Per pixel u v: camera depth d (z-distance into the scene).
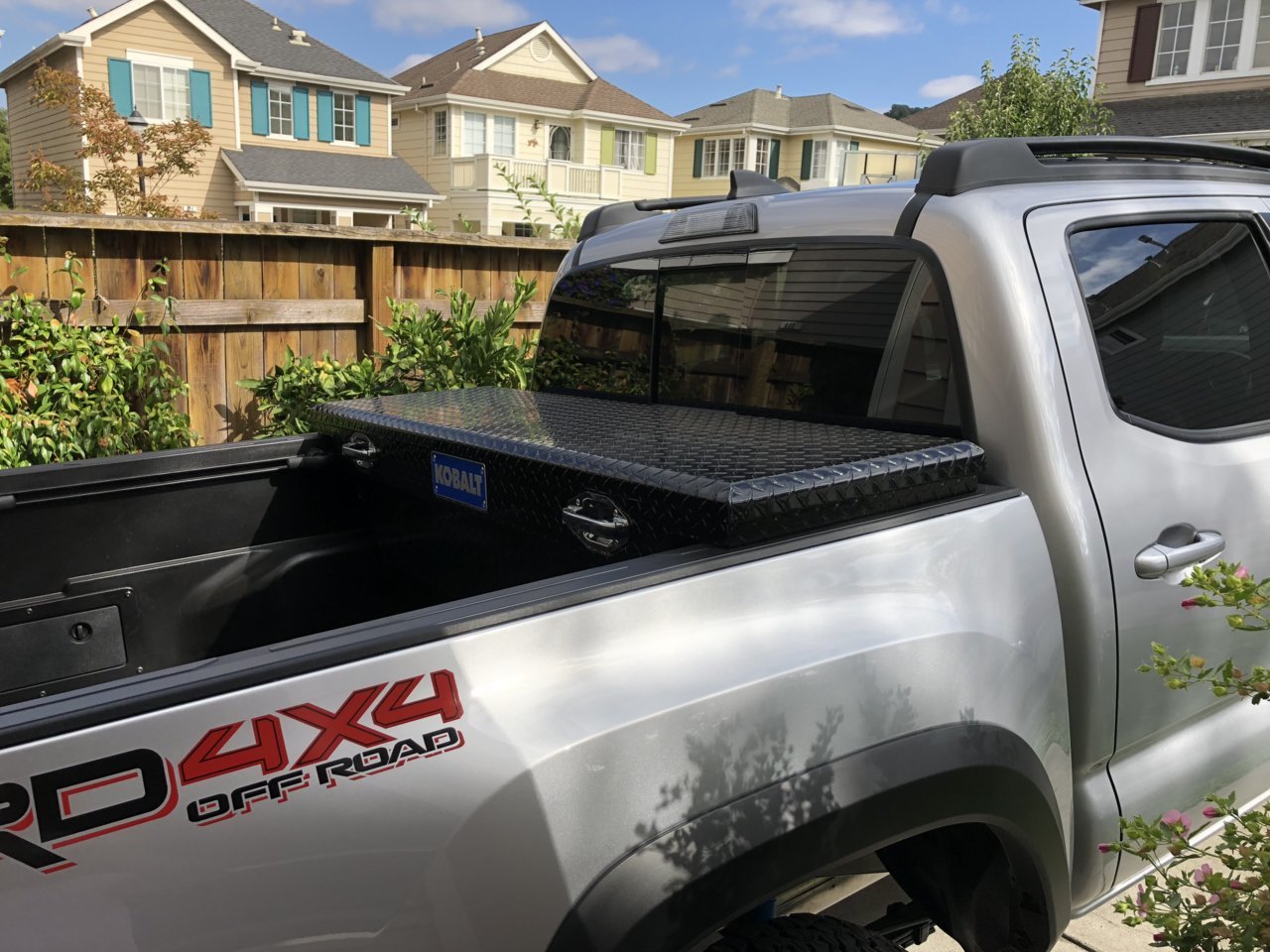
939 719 1.64
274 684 1.17
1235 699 2.36
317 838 1.18
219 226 5.02
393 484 2.39
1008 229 1.96
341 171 33.38
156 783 1.10
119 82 29.55
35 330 4.55
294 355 5.25
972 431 1.94
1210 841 2.39
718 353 2.50
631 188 42.12
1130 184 2.25
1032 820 1.76
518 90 39.91
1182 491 2.06
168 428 4.91
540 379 3.11
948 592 1.72
